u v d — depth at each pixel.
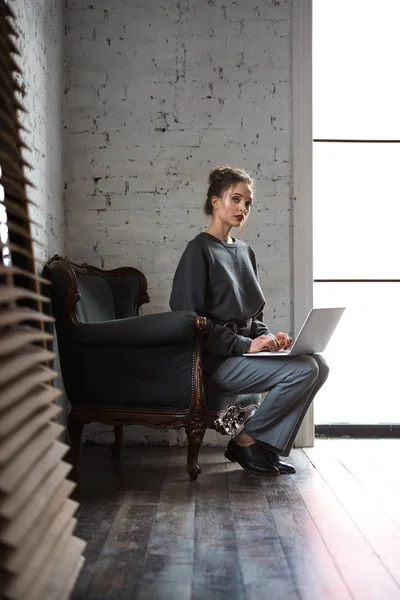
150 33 4.55
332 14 5.13
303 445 4.48
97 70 4.53
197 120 4.55
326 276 5.16
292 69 4.56
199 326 3.41
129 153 4.54
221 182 3.74
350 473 3.72
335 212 5.15
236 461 3.72
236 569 2.30
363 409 5.17
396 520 2.86
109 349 3.60
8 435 1.56
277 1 4.57
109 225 4.52
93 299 3.94
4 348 1.57
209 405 3.60
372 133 5.12
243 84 4.56
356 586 2.16
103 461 3.98
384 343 5.23
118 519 2.84
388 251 5.16
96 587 2.13
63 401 4.24
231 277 3.71
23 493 1.53
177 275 3.64
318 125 5.12
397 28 5.13
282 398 3.54
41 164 3.74
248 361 3.57
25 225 2.29
